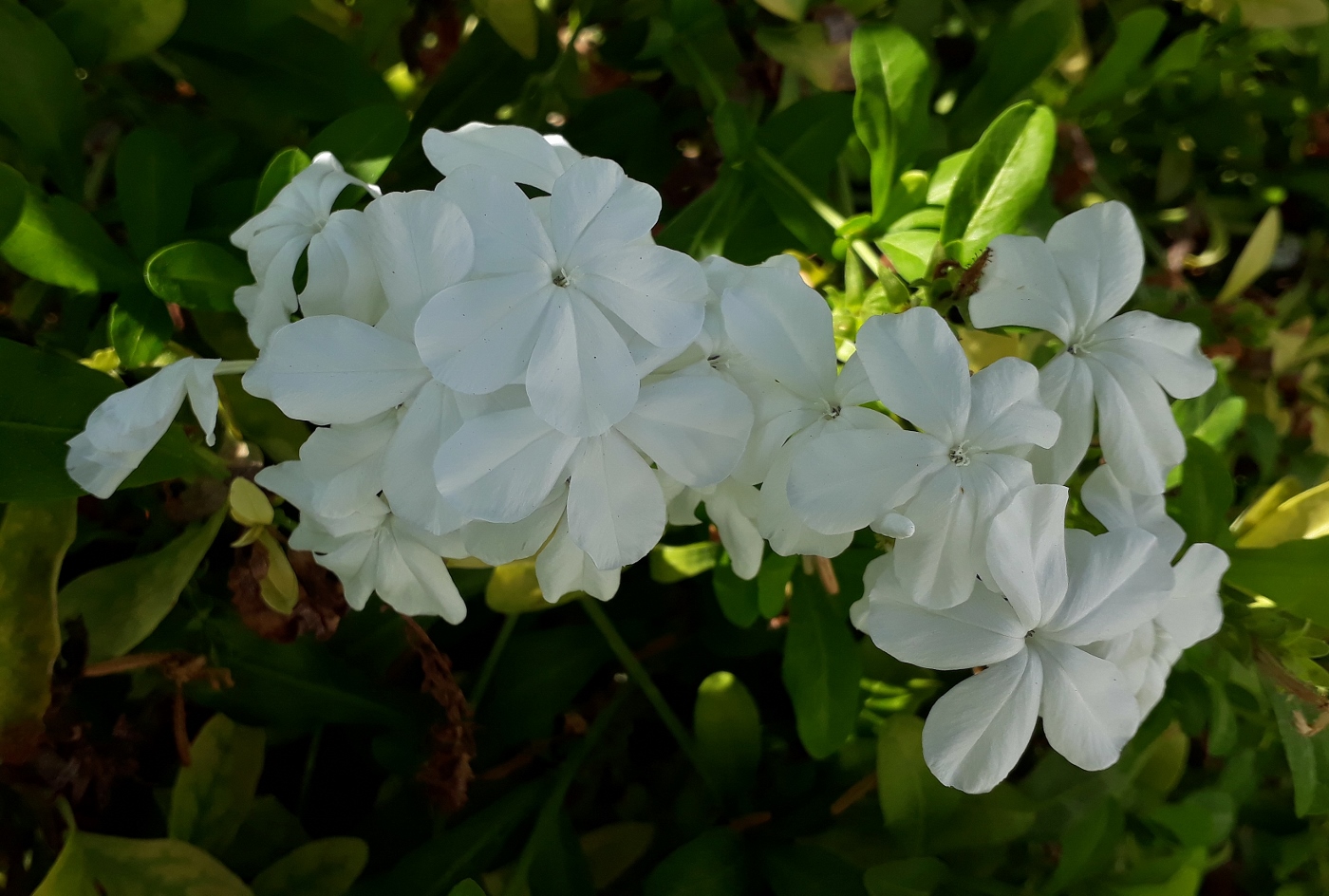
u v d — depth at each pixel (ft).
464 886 0.72
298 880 0.77
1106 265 0.72
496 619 0.84
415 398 0.67
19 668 0.73
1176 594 0.73
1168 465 0.72
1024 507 0.67
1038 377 0.68
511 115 0.85
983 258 0.71
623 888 0.83
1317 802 0.78
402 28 0.88
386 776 0.84
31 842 0.79
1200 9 0.89
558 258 0.66
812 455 0.67
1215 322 0.89
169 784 0.79
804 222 0.79
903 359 0.67
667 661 0.87
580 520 0.66
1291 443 0.91
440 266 0.65
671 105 0.88
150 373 0.76
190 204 0.77
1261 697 0.79
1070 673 0.69
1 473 0.69
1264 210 0.95
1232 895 0.89
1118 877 0.83
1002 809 0.80
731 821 0.83
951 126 0.85
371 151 0.75
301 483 0.69
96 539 0.79
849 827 0.82
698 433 0.67
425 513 0.66
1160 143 0.93
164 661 0.75
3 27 0.74
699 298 0.66
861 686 0.83
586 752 0.84
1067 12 0.82
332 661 0.81
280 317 0.68
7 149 0.77
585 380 0.65
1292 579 0.77
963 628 0.69
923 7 0.86
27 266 0.72
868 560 0.78
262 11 0.79
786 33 0.82
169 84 0.84
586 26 0.87
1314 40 0.91
